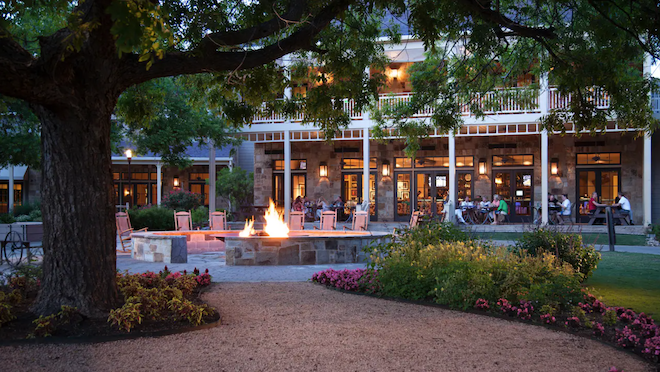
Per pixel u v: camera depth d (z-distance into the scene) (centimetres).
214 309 545
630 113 855
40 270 621
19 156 1371
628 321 519
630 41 765
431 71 1077
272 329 489
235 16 750
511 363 392
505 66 1095
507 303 554
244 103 768
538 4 863
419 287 641
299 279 821
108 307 511
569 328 496
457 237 827
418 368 378
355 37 855
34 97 443
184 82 860
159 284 621
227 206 2614
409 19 662
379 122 1206
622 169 1905
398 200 2084
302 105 805
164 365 381
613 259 1059
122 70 509
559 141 1962
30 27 983
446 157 2045
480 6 642
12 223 1480
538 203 1867
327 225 1459
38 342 434
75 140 496
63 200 497
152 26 368
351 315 554
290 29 794
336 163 2120
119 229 1244
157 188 2488
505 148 2006
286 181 1902
